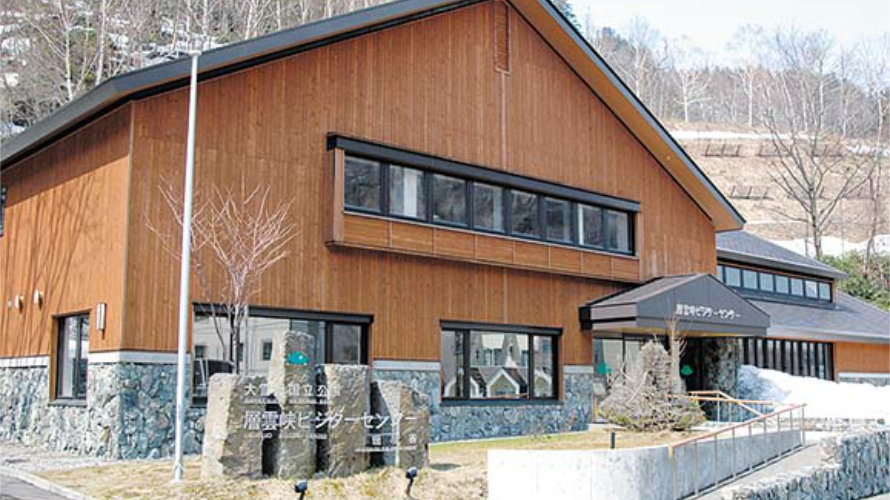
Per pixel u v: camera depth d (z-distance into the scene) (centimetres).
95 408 1416
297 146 1606
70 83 3522
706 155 7800
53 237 1648
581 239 2131
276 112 1583
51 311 1620
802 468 1509
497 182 1930
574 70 2162
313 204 1619
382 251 1712
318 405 1198
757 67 8994
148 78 1399
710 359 2478
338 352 1653
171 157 1450
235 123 1527
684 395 1981
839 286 4534
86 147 1550
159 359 1405
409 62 1803
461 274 1861
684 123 8588
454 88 1881
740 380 2628
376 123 1728
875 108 6819
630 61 8981
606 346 2253
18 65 3722
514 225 1973
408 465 1259
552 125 2084
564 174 2095
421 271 1784
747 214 7075
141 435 1373
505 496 1222
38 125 1614
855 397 2559
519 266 1945
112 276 1416
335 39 1681
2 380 1798
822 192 6081
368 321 1688
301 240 1595
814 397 2559
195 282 1451
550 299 2047
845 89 6931
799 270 3231
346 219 1628
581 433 1953
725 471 1484
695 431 1886
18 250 1800
